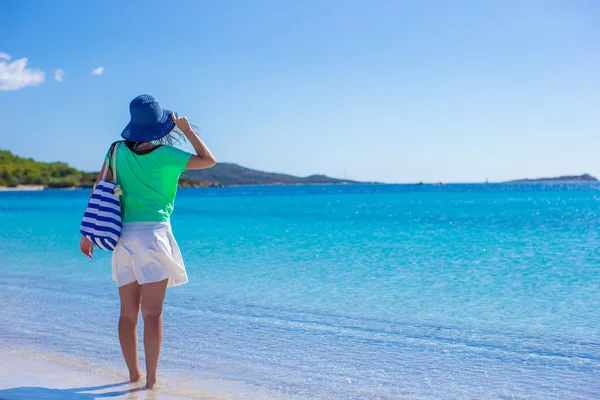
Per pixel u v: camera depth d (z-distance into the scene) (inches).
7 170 7342.5
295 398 134.9
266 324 208.1
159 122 142.5
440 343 182.2
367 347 178.4
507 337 187.8
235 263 365.4
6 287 287.0
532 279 296.2
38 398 130.6
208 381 146.9
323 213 1125.1
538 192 3917.3
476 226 707.4
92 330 201.3
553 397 134.6
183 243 498.0
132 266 139.8
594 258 372.5
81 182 7652.6
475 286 278.8
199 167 142.4
